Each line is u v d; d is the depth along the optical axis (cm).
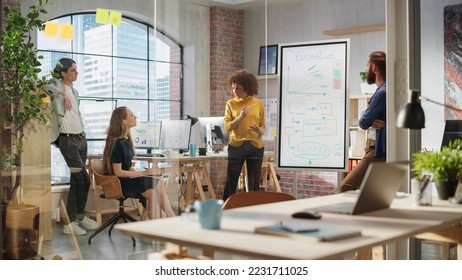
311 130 574
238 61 945
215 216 214
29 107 402
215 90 932
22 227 397
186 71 916
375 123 498
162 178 483
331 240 194
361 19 856
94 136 439
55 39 418
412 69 412
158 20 484
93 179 437
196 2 912
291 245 187
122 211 452
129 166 456
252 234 205
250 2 930
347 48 563
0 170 369
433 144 430
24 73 399
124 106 457
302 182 880
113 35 454
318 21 898
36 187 406
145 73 478
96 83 442
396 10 405
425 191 280
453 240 340
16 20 396
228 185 645
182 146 692
